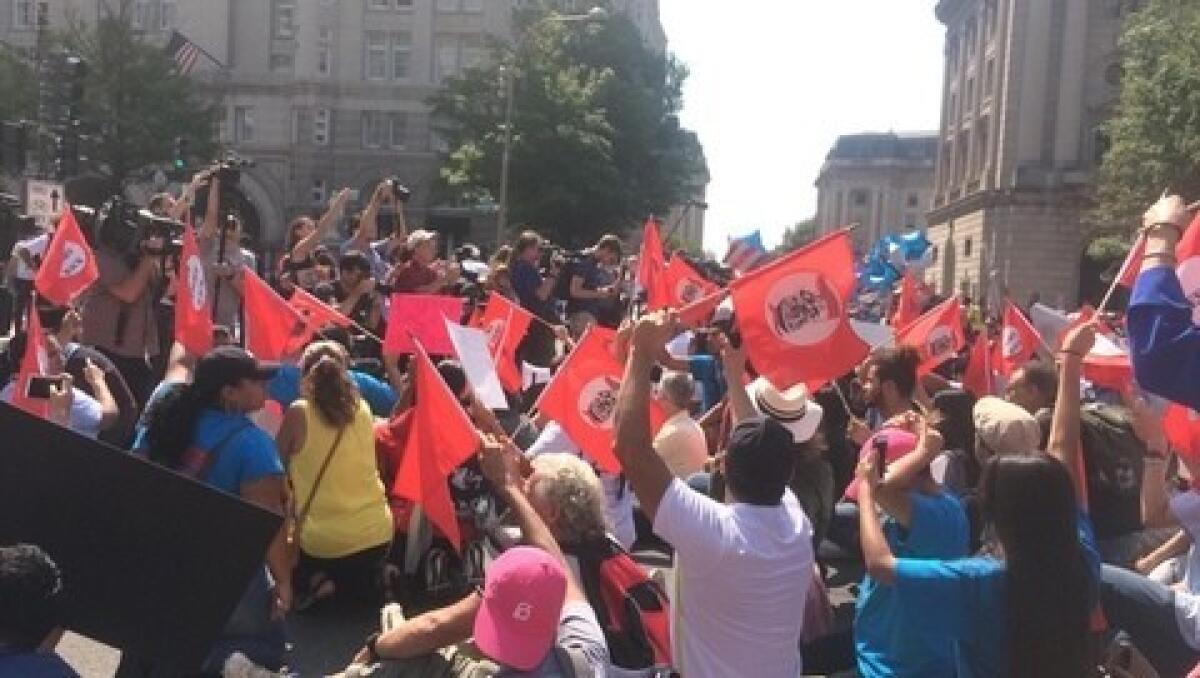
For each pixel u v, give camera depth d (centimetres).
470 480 718
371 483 722
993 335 1611
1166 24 4050
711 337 629
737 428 416
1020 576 384
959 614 398
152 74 4791
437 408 514
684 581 408
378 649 416
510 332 939
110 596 374
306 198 6112
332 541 709
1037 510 384
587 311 1457
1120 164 4147
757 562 394
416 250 1212
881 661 465
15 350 685
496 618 367
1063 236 6391
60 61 2177
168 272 904
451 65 6200
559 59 4741
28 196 1953
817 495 695
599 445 681
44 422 375
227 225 1022
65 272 844
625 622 441
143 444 518
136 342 858
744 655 396
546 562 370
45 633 339
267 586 502
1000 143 6656
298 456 704
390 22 6169
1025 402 684
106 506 374
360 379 891
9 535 373
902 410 677
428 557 732
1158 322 324
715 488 572
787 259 521
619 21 5247
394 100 6147
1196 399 321
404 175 6172
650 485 393
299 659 671
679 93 5478
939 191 8531
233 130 6134
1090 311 767
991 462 398
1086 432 634
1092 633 402
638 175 5178
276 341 820
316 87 6094
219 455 505
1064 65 6400
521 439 858
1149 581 503
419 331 909
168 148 4766
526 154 4534
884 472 534
